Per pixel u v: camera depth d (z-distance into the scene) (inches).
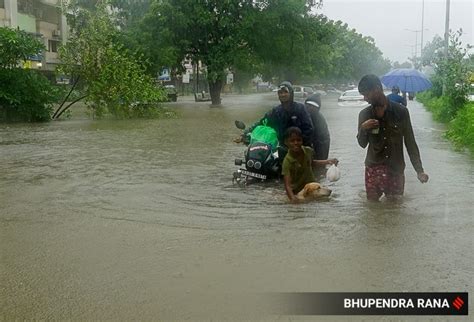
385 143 299.1
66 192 336.5
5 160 475.5
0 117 944.9
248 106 1553.9
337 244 226.1
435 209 283.6
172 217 272.4
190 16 1523.1
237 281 187.9
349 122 903.7
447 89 904.3
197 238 236.4
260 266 201.6
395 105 297.9
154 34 1502.2
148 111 1048.2
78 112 1259.8
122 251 220.5
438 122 909.2
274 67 1861.5
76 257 214.5
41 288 184.5
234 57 1560.0
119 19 1704.0
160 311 166.6
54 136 689.6
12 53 954.7
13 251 223.0
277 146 370.3
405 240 230.8
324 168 411.8
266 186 350.9
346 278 189.2
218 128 793.6
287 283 185.6
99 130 773.3
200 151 523.8
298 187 320.8
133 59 1102.4
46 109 974.4
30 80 960.9
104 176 390.0
